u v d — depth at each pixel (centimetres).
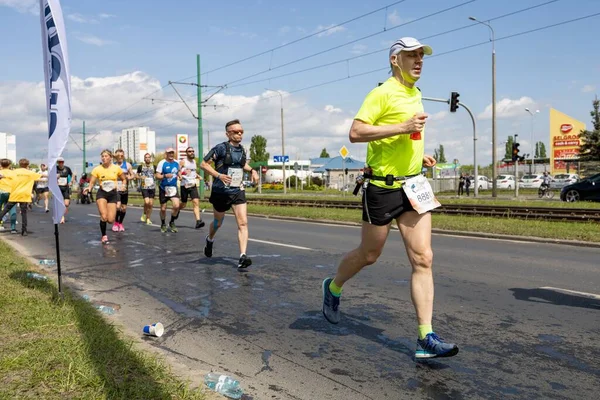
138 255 916
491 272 744
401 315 518
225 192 750
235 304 570
